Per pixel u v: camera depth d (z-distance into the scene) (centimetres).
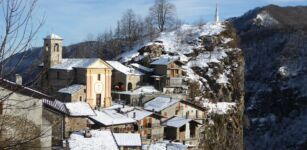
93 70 8825
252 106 18600
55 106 5578
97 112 7600
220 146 9712
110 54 13938
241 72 11775
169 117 8581
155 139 7700
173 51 11806
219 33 12262
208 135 9250
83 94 8712
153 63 10412
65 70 8975
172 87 10150
